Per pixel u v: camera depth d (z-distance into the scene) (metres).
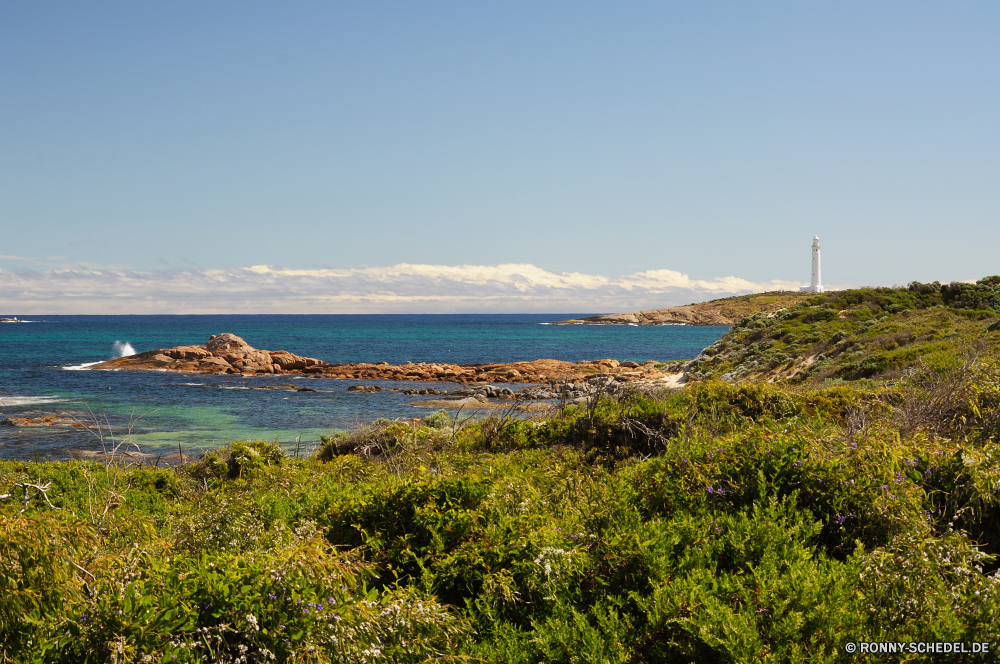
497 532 5.37
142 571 3.68
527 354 84.50
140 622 3.13
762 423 10.34
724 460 6.16
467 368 53.88
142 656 3.04
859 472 5.56
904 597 3.74
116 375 53.06
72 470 11.49
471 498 6.14
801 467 5.74
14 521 3.40
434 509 5.75
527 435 12.05
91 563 3.72
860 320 32.16
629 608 4.32
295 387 44.28
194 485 12.10
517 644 4.04
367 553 5.49
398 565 5.28
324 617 3.37
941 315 29.55
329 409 33.91
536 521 5.71
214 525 5.86
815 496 5.48
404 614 3.75
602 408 11.94
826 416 11.21
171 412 32.50
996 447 5.91
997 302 32.59
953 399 7.96
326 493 7.36
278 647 3.26
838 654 3.48
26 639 3.13
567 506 6.26
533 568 4.75
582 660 3.80
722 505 5.64
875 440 6.20
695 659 3.71
